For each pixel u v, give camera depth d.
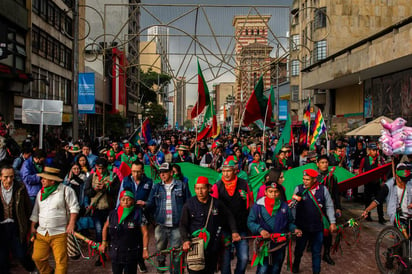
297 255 6.06
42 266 5.32
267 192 5.00
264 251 4.95
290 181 8.54
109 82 42.88
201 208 4.80
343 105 29.64
